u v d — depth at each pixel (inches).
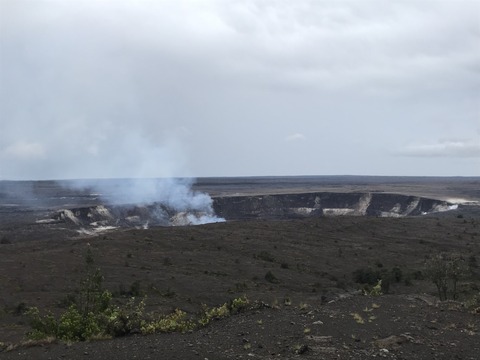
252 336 527.2
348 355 458.6
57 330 645.3
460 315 619.2
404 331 535.5
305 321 581.3
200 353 473.1
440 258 1435.8
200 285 1681.8
